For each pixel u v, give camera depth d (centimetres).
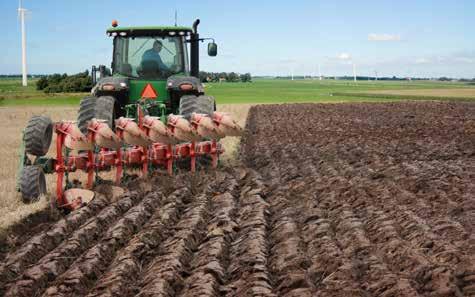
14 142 1928
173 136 1036
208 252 639
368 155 1478
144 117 1040
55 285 552
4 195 962
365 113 3341
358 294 510
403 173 1147
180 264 604
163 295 515
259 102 5419
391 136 1988
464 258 582
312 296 516
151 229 731
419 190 1000
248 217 819
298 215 838
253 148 1734
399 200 923
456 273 547
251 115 3428
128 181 1051
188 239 693
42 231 758
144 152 1048
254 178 1112
